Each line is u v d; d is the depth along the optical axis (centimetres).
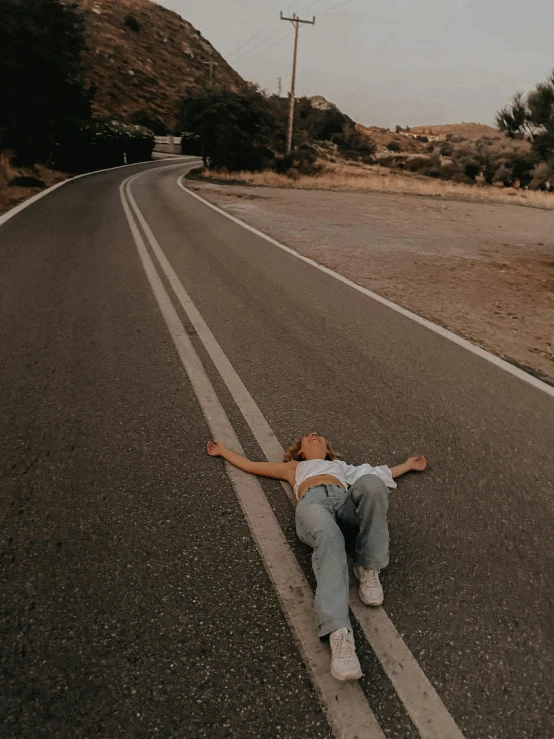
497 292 902
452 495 350
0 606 248
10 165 2164
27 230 1104
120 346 555
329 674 227
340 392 486
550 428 445
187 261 942
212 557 286
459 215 2019
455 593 273
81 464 357
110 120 4838
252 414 438
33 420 406
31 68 2322
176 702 212
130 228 1220
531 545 310
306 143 5325
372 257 1119
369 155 6325
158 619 247
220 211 1645
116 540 293
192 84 9144
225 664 228
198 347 567
